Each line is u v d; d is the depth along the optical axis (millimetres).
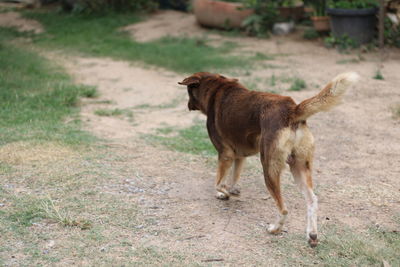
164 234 5059
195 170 6895
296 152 4879
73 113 9625
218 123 5742
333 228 5258
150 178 6508
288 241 4969
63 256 4562
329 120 9195
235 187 6082
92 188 6078
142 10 20750
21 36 18172
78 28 19016
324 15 15906
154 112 9945
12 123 8672
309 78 12000
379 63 13250
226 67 13250
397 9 14359
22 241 4809
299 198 6055
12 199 5691
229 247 4836
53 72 13141
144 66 14070
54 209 5438
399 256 4656
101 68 13977
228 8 17203
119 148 7617
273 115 4953
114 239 4910
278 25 17000
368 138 8227
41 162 6828
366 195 6121
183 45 15859
